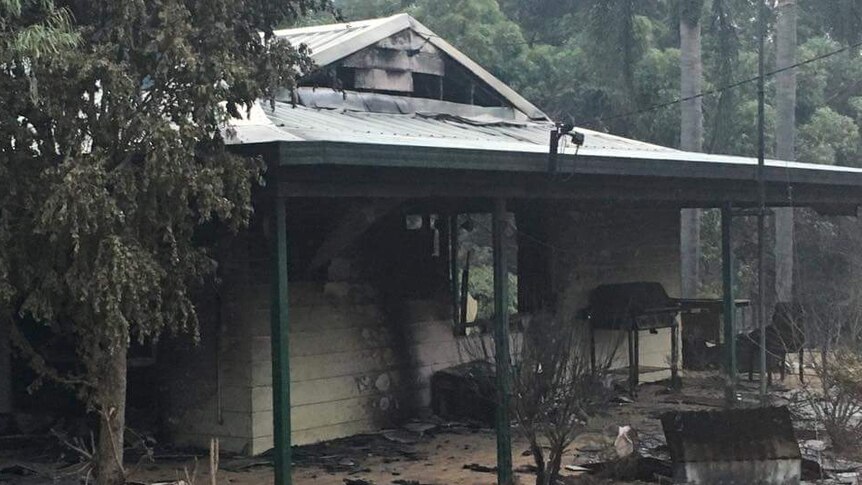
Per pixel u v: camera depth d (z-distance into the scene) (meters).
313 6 8.49
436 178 9.41
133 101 7.09
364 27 14.07
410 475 10.23
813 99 32.62
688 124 22.61
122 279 6.70
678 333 17.02
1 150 6.87
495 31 28.73
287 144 7.83
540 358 9.32
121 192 6.89
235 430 11.30
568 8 31.94
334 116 12.41
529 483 9.76
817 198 15.01
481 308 22.14
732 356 13.46
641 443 10.99
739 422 8.86
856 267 25.78
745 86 29.19
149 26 7.36
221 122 7.38
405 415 13.04
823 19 28.66
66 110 6.91
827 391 11.82
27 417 11.52
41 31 6.58
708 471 8.66
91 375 7.71
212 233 11.38
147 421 11.68
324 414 12.05
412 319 13.27
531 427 9.09
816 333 14.44
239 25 7.79
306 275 11.95
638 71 27.19
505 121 15.26
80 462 9.95
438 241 14.75
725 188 13.28
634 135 28.11
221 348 11.40
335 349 12.25
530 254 15.30
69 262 7.16
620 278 16.25
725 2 23.89
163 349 11.71
